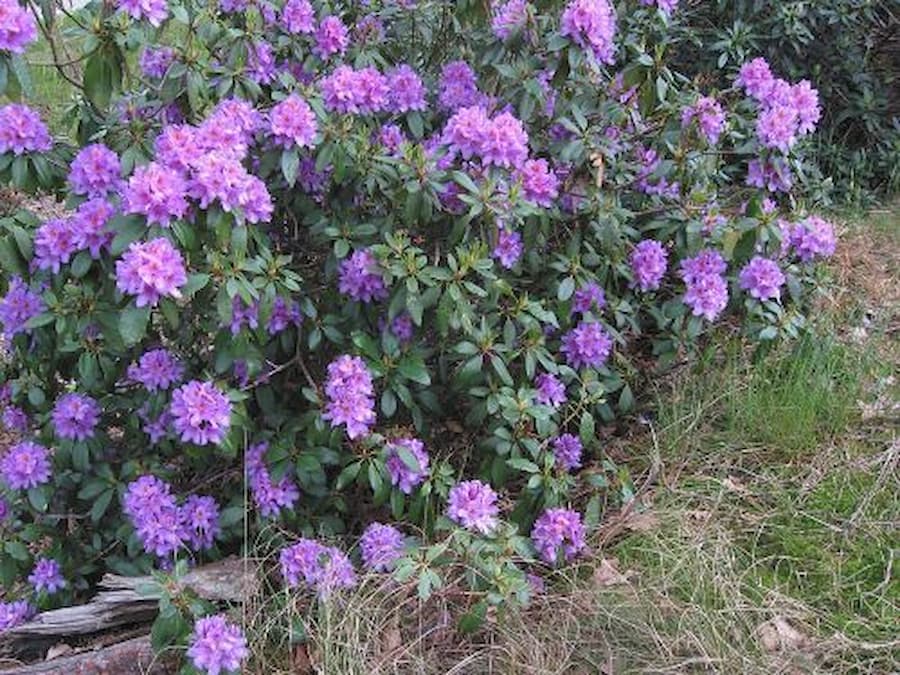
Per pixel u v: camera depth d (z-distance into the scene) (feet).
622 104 7.53
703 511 7.04
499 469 6.72
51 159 6.29
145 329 5.61
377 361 6.47
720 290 7.42
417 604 6.08
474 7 7.28
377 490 6.24
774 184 7.58
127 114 6.48
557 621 6.08
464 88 7.41
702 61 11.87
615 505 7.11
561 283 7.19
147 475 6.41
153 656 6.06
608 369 7.59
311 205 6.88
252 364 6.15
